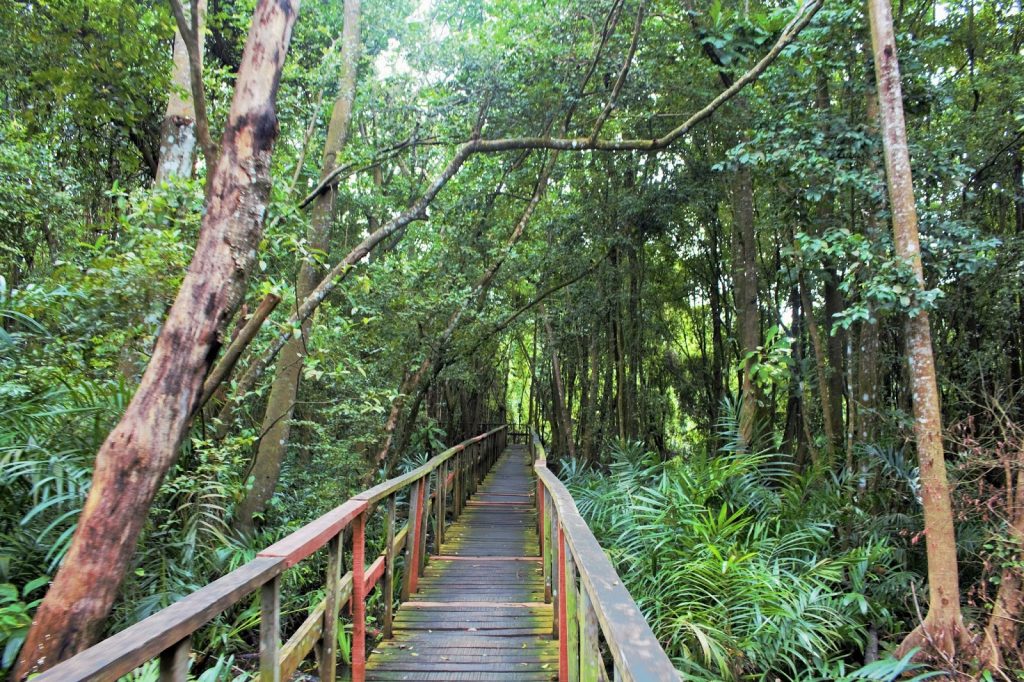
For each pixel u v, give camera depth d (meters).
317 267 4.36
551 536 4.11
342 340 5.89
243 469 5.21
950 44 8.28
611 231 9.76
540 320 12.89
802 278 7.21
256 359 4.45
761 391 7.71
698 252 12.80
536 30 6.81
